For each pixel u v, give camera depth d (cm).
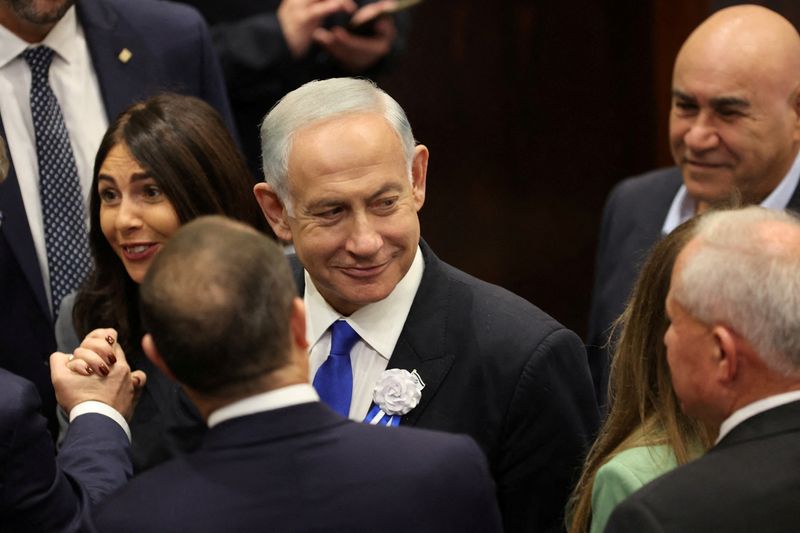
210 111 718
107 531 452
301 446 461
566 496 606
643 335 557
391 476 460
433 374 595
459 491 468
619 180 1455
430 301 610
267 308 456
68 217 850
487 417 591
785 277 464
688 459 539
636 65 1421
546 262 1473
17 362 828
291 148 572
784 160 826
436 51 1420
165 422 666
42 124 854
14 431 546
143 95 895
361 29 1059
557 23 1433
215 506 450
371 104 577
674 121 840
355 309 606
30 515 554
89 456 604
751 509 445
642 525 446
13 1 833
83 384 638
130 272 706
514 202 1466
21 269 828
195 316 450
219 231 465
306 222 573
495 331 598
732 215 490
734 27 816
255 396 464
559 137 1455
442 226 1455
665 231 902
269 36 1034
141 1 922
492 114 1445
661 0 1379
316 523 449
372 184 563
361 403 600
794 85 812
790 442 460
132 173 695
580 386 604
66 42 873
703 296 473
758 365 468
